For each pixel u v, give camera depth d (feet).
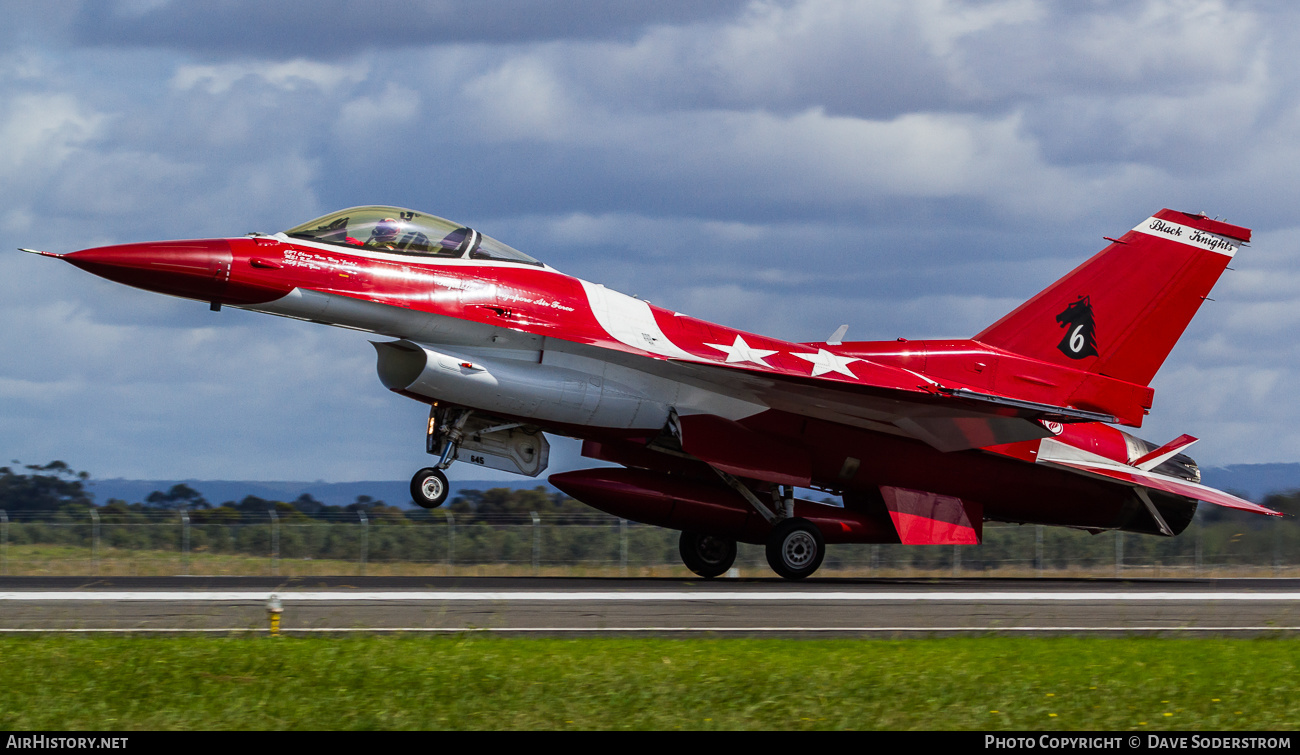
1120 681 99.09
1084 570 325.83
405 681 92.53
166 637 115.75
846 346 234.58
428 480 204.95
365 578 210.79
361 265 196.65
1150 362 243.60
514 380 199.82
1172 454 244.63
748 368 209.26
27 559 264.52
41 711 83.15
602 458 221.87
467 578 214.07
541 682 92.68
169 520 286.25
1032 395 236.84
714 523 215.92
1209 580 264.31
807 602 168.76
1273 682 100.68
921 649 116.37
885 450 226.79
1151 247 242.17
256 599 155.84
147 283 185.57
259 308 192.95
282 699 87.04
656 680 94.43
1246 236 244.63
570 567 292.81
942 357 234.58
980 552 327.47
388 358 206.80
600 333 208.54
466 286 201.77
